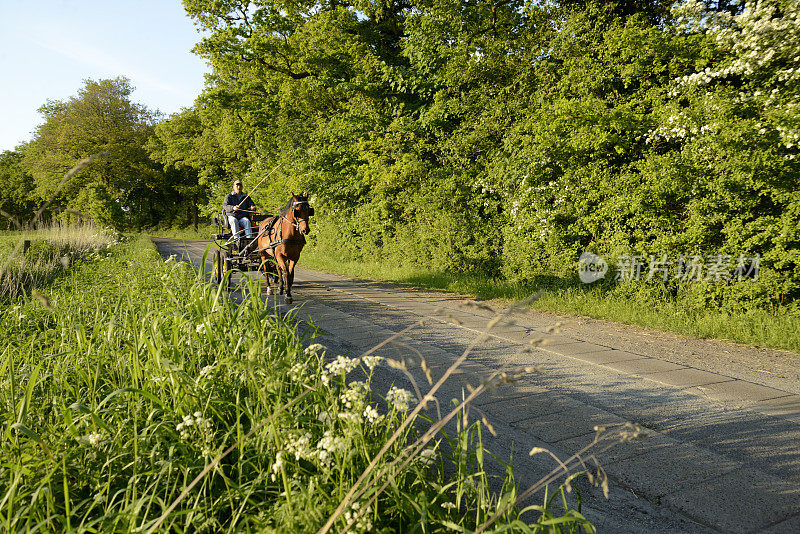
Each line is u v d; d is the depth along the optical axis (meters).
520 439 4.13
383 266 17.33
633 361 6.40
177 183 65.25
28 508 2.34
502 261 13.03
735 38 8.38
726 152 8.48
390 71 17.61
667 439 4.11
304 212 9.68
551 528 2.24
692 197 9.20
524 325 8.66
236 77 26.56
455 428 4.20
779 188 8.15
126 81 55.09
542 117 11.29
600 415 4.62
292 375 3.31
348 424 2.61
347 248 20.19
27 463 2.76
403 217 17.34
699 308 8.98
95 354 4.54
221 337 4.46
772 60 8.19
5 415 3.11
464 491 2.62
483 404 4.88
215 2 22.48
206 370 3.63
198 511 2.57
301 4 23.34
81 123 52.47
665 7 11.11
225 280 5.05
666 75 10.29
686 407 4.80
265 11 23.39
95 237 19.78
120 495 2.75
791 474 3.53
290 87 23.31
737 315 8.27
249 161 35.62
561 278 11.34
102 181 53.44
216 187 40.22
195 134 49.44
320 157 19.77
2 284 8.11
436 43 15.74
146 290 8.07
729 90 8.71
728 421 4.46
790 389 5.30
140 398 3.43
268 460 2.89
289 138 22.72
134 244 25.38
